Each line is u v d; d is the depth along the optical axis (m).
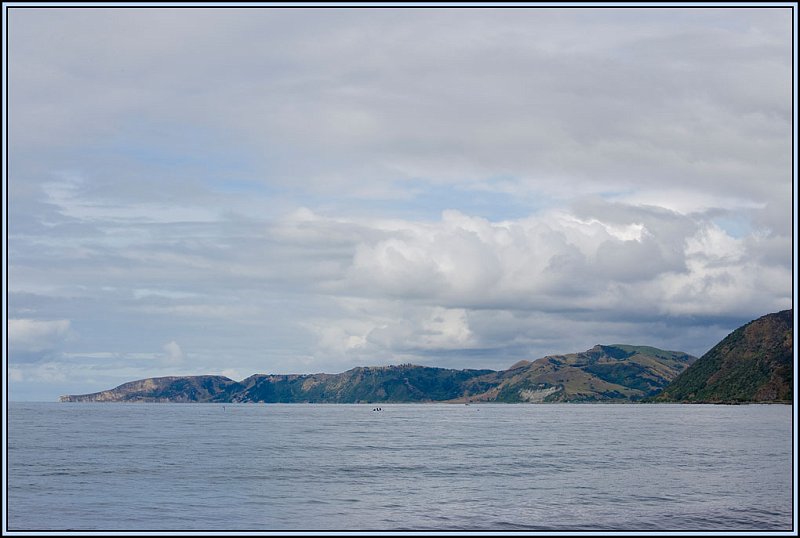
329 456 96.94
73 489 64.44
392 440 134.00
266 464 85.75
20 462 86.19
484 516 52.34
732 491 63.31
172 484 67.75
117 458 92.00
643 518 51.41
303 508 55.72
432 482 69.69
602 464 85.50
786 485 66.50
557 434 154.00
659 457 93.81
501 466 83.88
